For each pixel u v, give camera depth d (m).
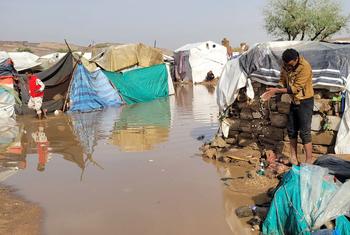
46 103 18.45
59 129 14.18
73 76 19.19
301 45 9.38
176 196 6.93
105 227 5.82
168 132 12.69
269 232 5.23
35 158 10.01
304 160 7.98
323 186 5.06
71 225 5.93
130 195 7.07
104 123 15.10
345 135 7.69
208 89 29.56
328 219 4.78
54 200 6.96
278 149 8.62
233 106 9.78
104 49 25.09
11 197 7.18
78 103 19.19
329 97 8.02
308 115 7.30
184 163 8.95
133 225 5.86
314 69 8.14
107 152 10.34
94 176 8.30
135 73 22.62
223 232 5.52
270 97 8.11
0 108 17.28
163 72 24.94
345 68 7.90
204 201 6.64
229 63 9.76
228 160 8.76
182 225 5.79
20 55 24.75
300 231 4.81
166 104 20.72
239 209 6.05
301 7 34.69
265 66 8.89
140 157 9.66
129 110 18.80
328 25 34.12
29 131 13.95
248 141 9.38
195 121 14.62
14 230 5.77
